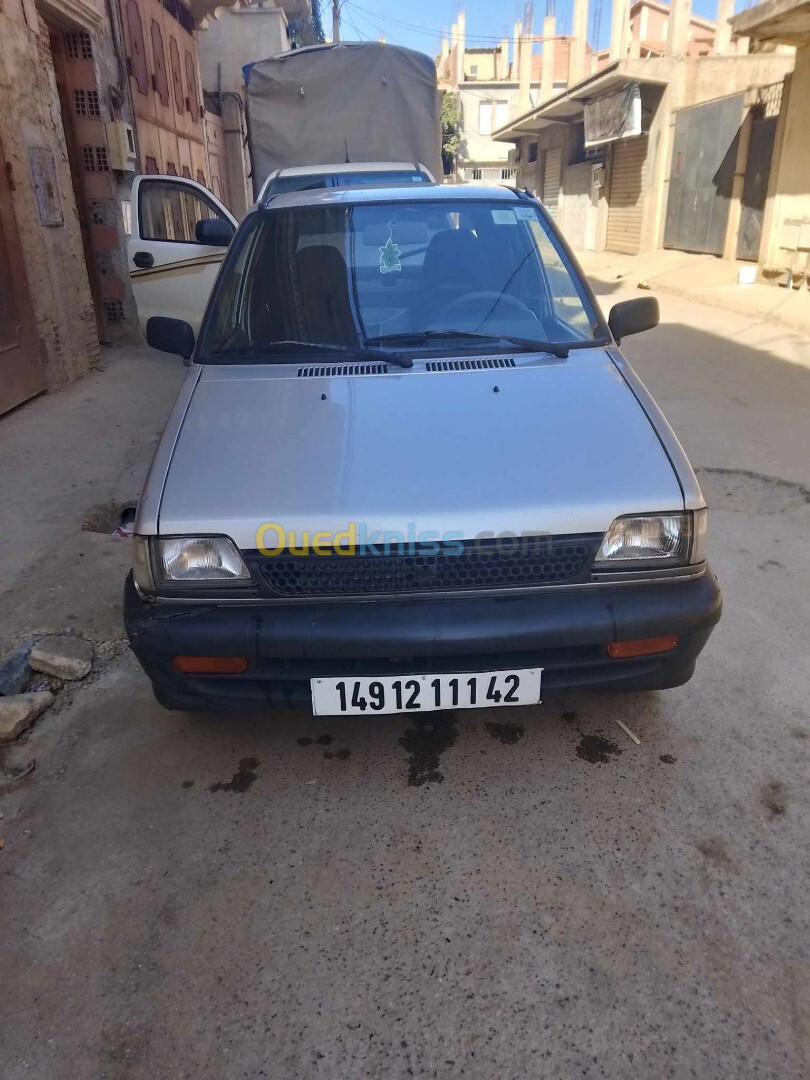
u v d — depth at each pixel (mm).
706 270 14133
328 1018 1835
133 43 9539
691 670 2475
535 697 2340
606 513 2254
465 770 2609
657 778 2547
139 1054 1769
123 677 3141
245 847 2322
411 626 2188
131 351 8625
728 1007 1828
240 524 2234
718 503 4652
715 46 21641
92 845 2346
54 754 2744
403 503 2238
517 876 2193
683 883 2156
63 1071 1736
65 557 3936
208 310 3258
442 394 2688
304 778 2596
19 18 6039
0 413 5914
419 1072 1717
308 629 2201
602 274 16859
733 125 14008
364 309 3145
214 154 16734
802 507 4566
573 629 2211
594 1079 1691
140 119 9773
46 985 1925
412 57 8352
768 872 2186
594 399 2654
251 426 2582
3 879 2230
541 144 26203
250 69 8336
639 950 1971
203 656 2254
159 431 5816
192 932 2055
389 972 1936
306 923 2072
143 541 2291
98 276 8820
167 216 8477
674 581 2328
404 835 2350
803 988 1867
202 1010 1859
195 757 2707
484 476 2322
